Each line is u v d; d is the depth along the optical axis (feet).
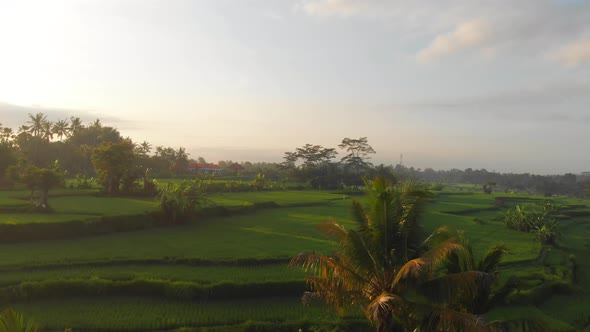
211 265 98.48
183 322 69.92
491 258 51.70
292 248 117.29
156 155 402.72
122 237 126.82
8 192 193.77
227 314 74.28
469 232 178.70
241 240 127.95
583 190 563.07
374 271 47.98
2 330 29.68
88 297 77.92
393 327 48.24
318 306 79.25
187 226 153.28
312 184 378.94
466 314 40.52
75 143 385.50
